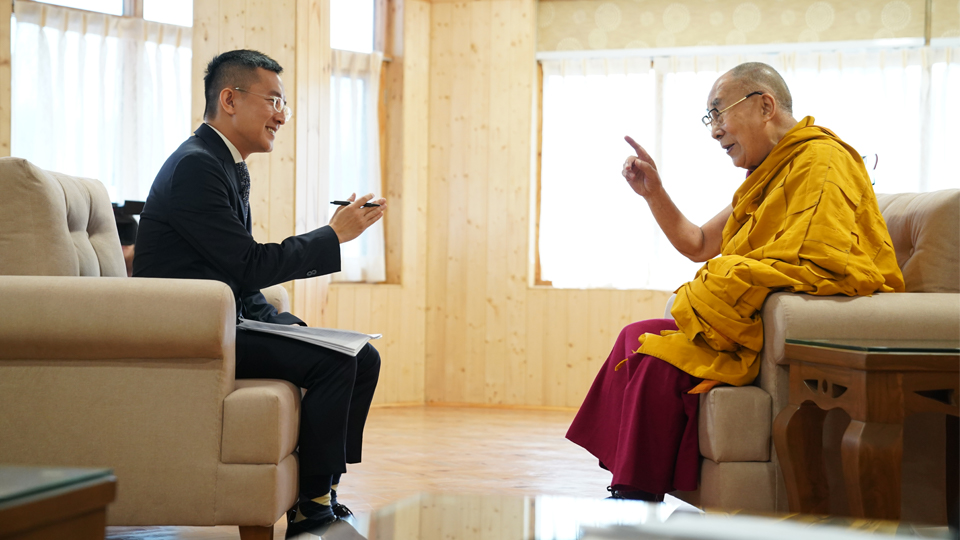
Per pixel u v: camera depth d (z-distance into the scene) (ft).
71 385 5.01
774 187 6.11
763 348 5.52
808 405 5.10
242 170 6.44
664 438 5.64
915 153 15.78
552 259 16.83
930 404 4.40
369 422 13.78
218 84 6.37
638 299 15.96
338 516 6.14
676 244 7.91
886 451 4.31
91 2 15.49
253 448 5.00
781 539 2.78
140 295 4.93
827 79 16.08
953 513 5.29
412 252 16.58
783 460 5.11
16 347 4.93
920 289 5.91
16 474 2.31
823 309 5.19
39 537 2.13
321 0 13.50
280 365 5.83
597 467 9.75
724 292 5.55
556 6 16.79
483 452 10.77
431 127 16.79
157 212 5.87
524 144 16.33
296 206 13.03
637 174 7.84
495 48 16.47
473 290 16.55
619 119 16.60
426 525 3.24
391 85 16.61
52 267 5.50
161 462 5.00
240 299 6.12
